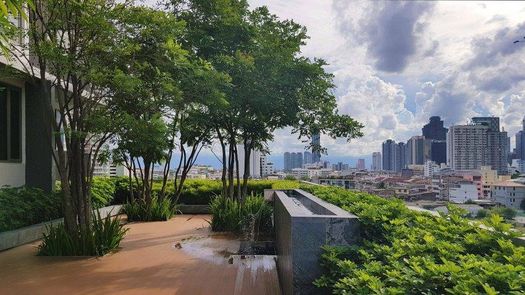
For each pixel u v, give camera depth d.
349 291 2.49
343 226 3.60
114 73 6.41
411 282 2.30
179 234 9.12
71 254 6.84
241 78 8.98
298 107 9.59
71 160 6.92
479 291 2.14
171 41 6.91
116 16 6.36
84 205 7.05
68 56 6.14
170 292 4.97
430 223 3.53
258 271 5.94
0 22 3.80
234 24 9.63
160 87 6.90
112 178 14.07
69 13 6.34
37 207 8.87
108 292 4.98
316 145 10.47
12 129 10.77
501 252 2.71
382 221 3.67
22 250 7.32
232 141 10.30
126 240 8.38
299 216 3.62
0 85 10.25
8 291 5.04
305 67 9.14
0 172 10.15
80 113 6.80
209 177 16.12
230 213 9.50
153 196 12.42
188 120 9.44
